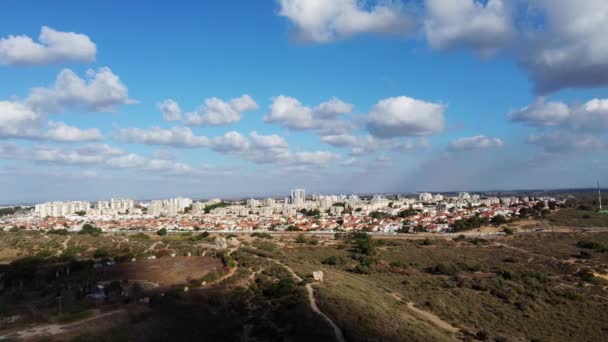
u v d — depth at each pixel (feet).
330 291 202.69
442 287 276.62
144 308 191.93
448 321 199.72
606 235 499.92
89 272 288.10
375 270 341.00
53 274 303.48
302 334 153.07
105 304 203.92
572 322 215.72
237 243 465.88
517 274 315.58
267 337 157.38
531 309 232.94
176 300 200.64
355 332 150.00
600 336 194.70
